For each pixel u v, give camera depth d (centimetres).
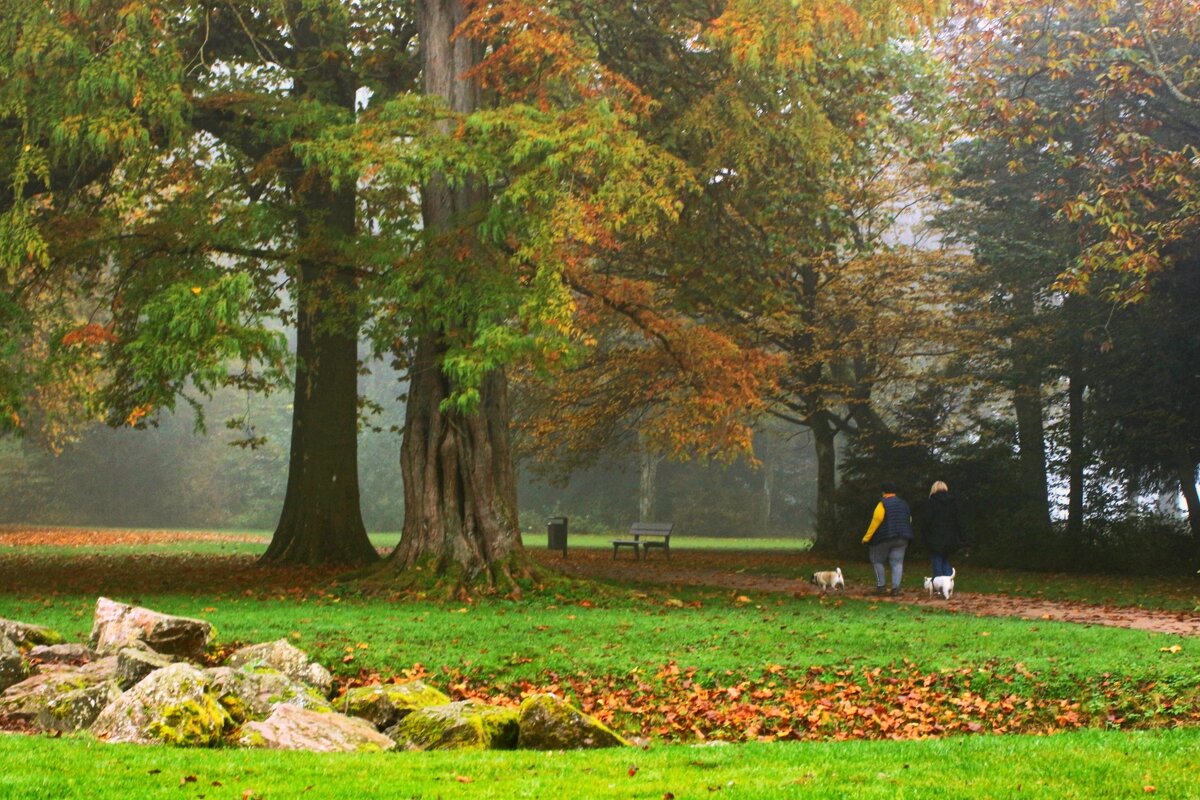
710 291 2195
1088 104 2291
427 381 1947
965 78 2362
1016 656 1219
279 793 564
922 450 3466
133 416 1703
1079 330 2900
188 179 2078
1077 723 978
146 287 1816
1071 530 3000
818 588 2134
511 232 1767
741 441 2186
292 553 2511
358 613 1530
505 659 1181
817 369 3494
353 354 2578
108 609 1134
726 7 1883
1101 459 2962
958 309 3431
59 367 1809
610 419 3331
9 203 2012
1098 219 2128
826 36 1853
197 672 810
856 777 610
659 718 978
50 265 1909
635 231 1973
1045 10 2520
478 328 1675
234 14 2212
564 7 1969
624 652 1229
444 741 776
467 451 1911
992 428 3419
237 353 1596
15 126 1803
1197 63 2339
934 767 638
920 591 2102
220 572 2361
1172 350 2716
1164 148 2256
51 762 624
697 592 1988
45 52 1650
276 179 2259
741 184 2097
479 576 1855
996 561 3073
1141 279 2156
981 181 3175
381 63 2294
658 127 2055
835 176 2406
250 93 2025
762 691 1062
